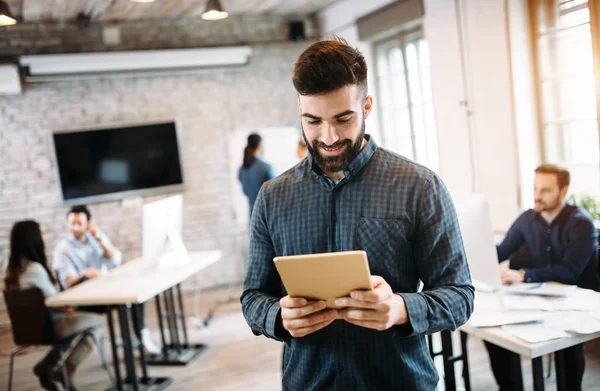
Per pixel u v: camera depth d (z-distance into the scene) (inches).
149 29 226.4
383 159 49.6
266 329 48.2
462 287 47.1
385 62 216.7
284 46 247.8
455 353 139.9
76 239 164.6
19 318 129.7
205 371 147.7
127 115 226.7
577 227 103.9
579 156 142.4
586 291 92.9
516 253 115.6
